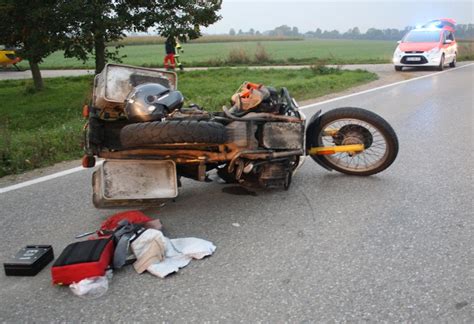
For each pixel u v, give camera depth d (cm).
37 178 632
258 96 493
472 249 383
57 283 348
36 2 1290
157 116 436
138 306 323
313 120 557
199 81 1967
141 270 365
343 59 3422
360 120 546
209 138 424
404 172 590
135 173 452
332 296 326
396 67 2209
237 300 326
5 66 3070
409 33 2330
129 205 448
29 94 1817
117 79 486
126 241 371
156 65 3047
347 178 574
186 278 355
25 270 368
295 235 421
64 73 2852
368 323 297
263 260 379
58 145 780
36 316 317
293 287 339
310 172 606
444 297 319
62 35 1316
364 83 1672
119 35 1416
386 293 327
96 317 313
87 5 1305
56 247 420
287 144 496
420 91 1383
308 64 3033
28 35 1356
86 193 562
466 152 678
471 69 2234
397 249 388
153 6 1478
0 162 690
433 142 743
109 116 495
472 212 458
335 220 450
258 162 482
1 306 330
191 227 447
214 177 575
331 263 370
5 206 527
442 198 497
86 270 344
